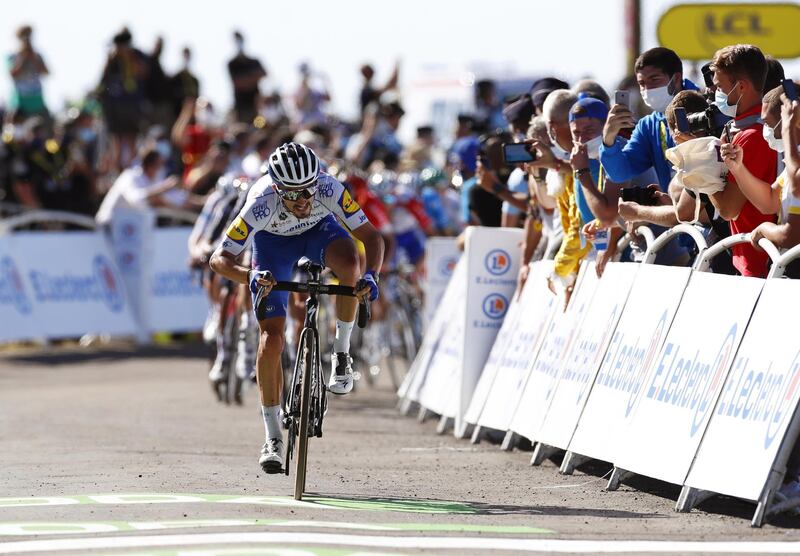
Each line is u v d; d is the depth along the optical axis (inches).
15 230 2138.3
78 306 2102.6
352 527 691.4
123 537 658.8
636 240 924.0
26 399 1563.7
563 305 1000.9
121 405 1467.8
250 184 1385.3
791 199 716.7
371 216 1565.0
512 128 1146.0
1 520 714.8
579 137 915.4
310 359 787.4
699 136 791.7
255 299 808.3
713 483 739.4
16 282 2048.5
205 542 642.2
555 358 991.0
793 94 701.9
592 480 894.4
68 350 2121.1
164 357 2036.2
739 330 757.3
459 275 1305.4
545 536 675.4
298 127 2269.9
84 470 937.5
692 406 781.3
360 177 1560.0
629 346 872.9
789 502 721.6
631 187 884.6
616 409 868.0
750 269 783.7
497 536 673.6
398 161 1815.9
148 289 2150.6
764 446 710.5
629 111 872.3
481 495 831.7
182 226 2187.5
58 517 722.8
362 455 1046.4
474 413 1141.7
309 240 851.4
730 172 757.3
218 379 1441.9
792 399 699.4
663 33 1659.7
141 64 2438.5
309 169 778.8
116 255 2159.2
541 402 995.9
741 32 1662.2
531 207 1114.1
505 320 1141.1
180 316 2167.8
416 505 784.9
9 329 2027.6
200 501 777.6
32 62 2450.8
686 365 798.5
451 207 1915.6
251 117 2475.4
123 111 2407.7
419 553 622.5
